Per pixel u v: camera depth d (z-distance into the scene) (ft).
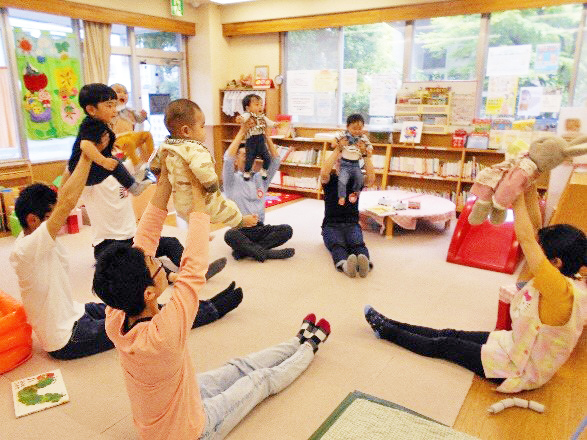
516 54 18.08
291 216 18.79
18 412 6.63
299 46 23.07
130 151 11.83
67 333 7.80
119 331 4.57
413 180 20.65
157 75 23.38
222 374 6.54
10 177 17.44
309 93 23.08
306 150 23.29
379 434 6.11
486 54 18.67
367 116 22.02
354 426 6.25
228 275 12.16
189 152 5.37
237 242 13.21
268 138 14.02
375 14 20.06
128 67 21.91
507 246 13.05
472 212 7.02
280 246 14.66
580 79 17.33
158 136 23.79
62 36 18.52
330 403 6.86
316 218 18.47
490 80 18.63
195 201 5.23
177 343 4.42
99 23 19.54
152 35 23.25
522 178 6.30
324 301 10.56
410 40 19.99
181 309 4.45
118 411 6.72
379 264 13.10
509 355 7.14
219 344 8.59
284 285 11.49
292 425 6.38
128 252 4.47
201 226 4.77
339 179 13.46
